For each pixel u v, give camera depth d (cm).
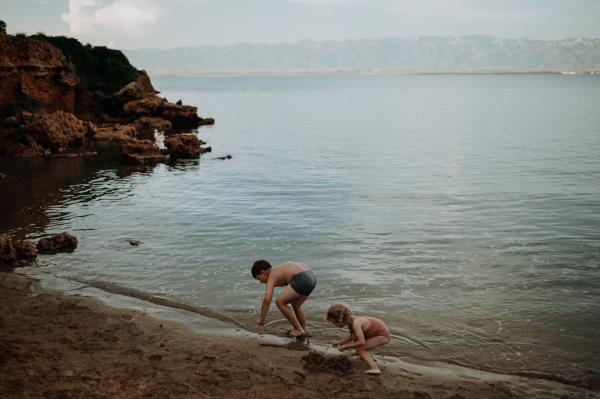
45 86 3538
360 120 5250
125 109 4688
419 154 2673
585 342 620
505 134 3603
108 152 2791
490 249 1026
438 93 13238
